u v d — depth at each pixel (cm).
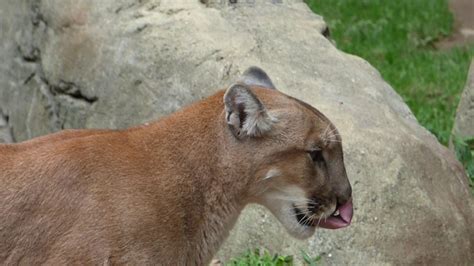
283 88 1244
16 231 873
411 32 2252
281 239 1160
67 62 1455
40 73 1518
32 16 1523
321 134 927
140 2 1391
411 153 1200
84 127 1438
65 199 877
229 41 1305
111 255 876
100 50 1405
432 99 1895
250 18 1352
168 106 1311
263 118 910
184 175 916
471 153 1441
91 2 1429
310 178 930
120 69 1374
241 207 947
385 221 1146
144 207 891
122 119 1374
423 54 2109
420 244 1152
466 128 1496
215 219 935
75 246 869
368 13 2355
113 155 901
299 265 1141
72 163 885
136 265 886
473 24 2311
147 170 906
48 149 895
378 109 1255
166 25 1344
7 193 875
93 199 879
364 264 1130
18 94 1573
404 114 1344
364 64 1395
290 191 934
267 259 1148
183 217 912
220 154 923
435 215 1172
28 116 1552
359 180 1155
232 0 1376
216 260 1199
